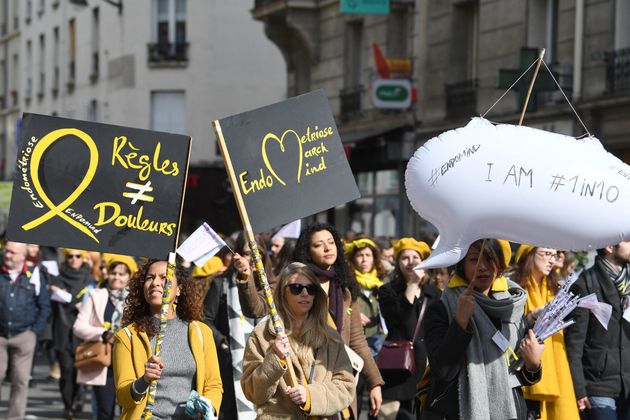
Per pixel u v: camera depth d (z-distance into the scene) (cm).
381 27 3109
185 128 4897
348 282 903
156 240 729
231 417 1029
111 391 1287
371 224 3056
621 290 959
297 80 3716
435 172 684
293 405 709
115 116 5031
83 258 1587
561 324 741
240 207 757
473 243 738
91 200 720
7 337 1345
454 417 736
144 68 4912
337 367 723
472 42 2780
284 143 777
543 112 2397
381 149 2936
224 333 1049
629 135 2191
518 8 2530
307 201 779
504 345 731
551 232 675
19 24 6344
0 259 1381
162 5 4919
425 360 1070
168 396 730
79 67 5450
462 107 2723
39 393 1744
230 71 4891
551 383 882
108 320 1291
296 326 726
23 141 711
